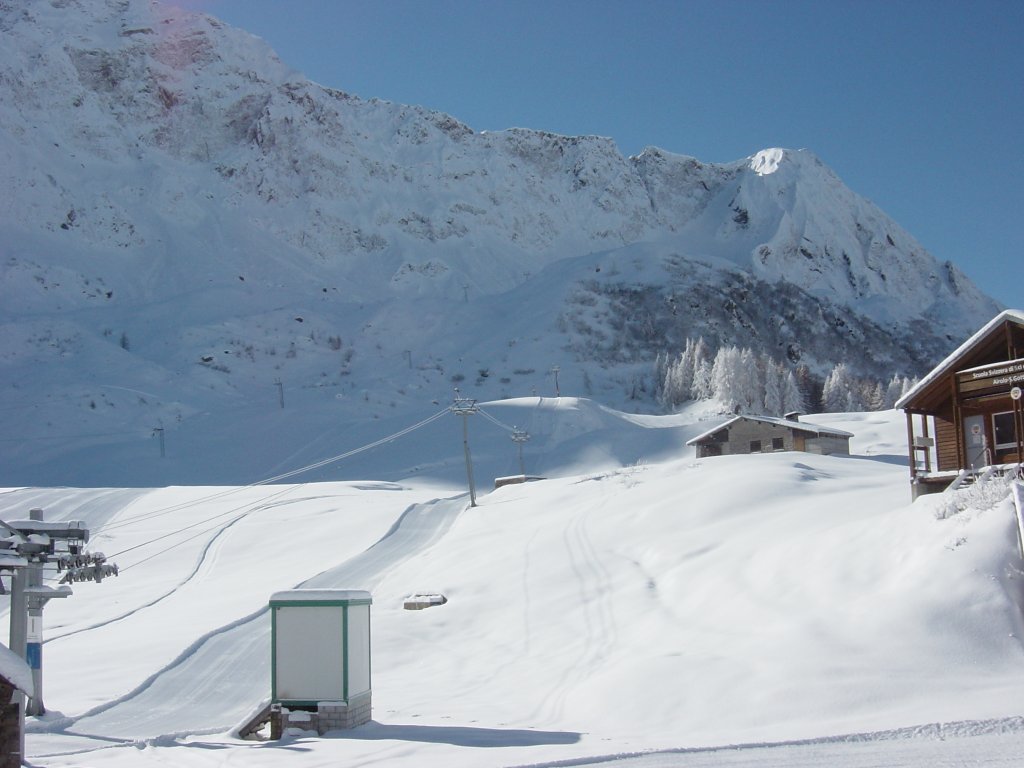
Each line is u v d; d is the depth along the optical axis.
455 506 66.69
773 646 23.22
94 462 123.69
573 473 93.62
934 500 28.42
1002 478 26.72
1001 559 23.62
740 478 45.00
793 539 31.89
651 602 31.48
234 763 17.06
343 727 20.47
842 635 23.08
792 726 18.81
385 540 56.19
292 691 20.80
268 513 66.94
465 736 19.36
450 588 39.53
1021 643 21.59
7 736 15.27
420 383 187.50
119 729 23.25
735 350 156.50
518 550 42.84
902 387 163.62
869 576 25.97
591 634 30.02
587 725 20.89
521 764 15.80
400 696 26.36
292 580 48.38
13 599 24.67
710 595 29.70
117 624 42.44
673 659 23.53
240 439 131.62
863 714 19.12
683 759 15.87
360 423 131.88
